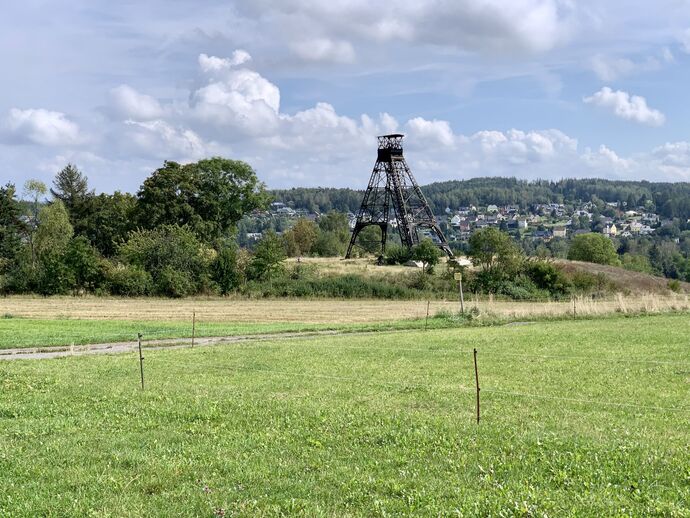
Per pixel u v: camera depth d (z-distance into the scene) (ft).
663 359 91.35
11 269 275.80
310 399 63.93
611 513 33.47
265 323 179.42
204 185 386.73
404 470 40.98
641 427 51.19
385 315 203.10
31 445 48.67
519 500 35.19
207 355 104.01
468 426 51.37
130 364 93.91
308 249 494.59
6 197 347.56
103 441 49.39
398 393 67.21
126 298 254.47
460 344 114.21
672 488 36.76
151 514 35.09
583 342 113.60
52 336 137.80
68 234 351.25
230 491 38.22
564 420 53.62
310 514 34.55
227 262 266.16
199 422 54.95
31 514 35.60
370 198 435.12
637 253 611.88
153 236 278.26
